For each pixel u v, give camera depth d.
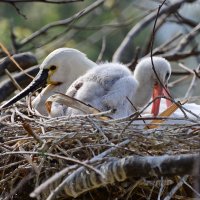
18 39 17.98
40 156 10.52
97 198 10.78
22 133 11.27
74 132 10.72
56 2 14.29
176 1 17.70
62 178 10.31
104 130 10.65
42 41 19.77
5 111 12.43
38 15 21.05
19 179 10.87
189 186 10.00
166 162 8.98
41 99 13.21
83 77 12.45
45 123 11.12
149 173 9.16
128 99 11.80
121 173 9.45
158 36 21.78
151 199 10.73
